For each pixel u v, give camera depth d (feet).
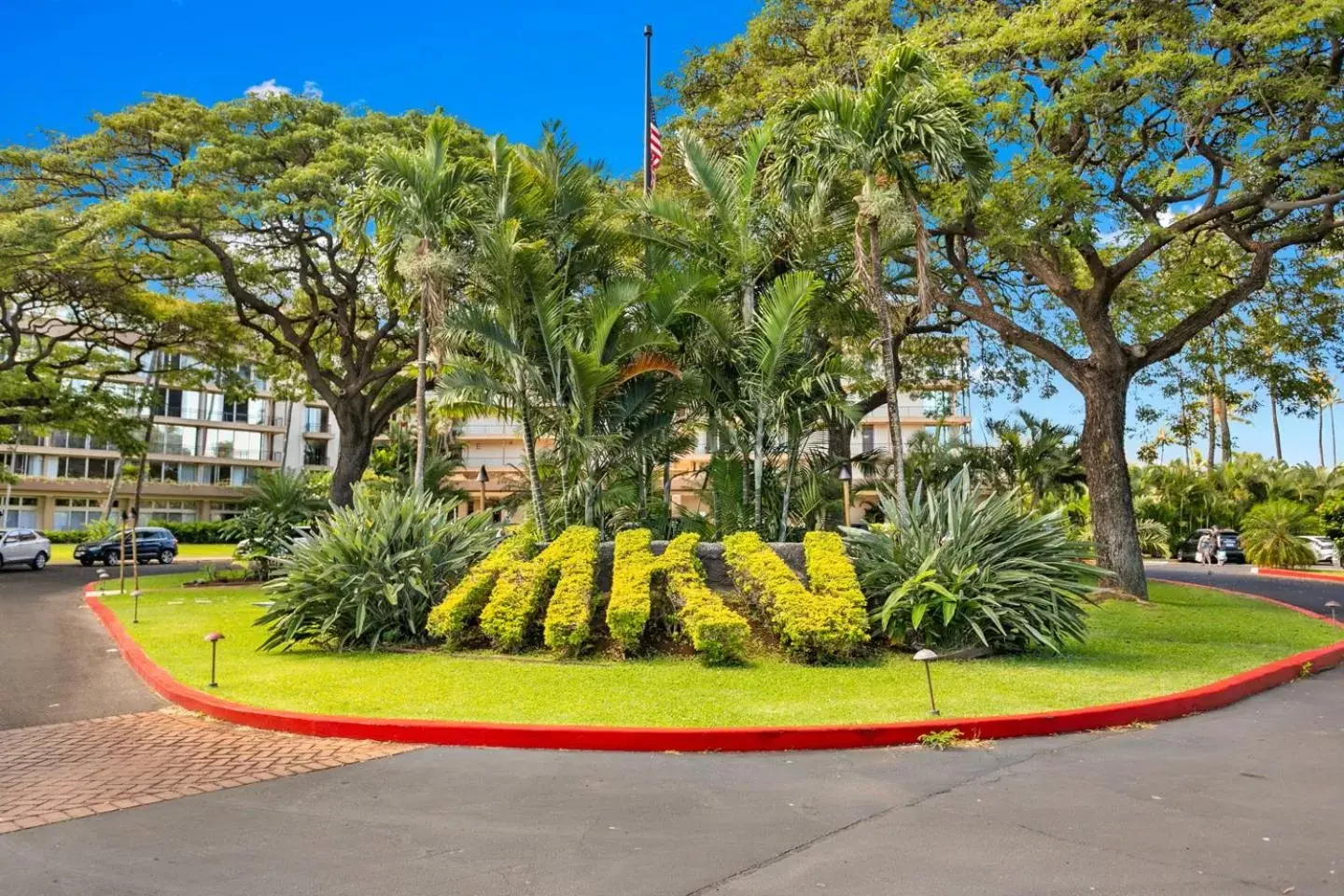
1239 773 18.26
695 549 36.42
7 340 89.40
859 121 38.81
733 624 29.84
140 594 61.11
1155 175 47.93
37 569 100.63
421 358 46.24
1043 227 49.11
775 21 64.39
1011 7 55.98
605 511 44.52
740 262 44.98
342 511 39.19
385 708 23.88
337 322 84.23
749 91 67.46
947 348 78.33
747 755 20.24
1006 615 31.89
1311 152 48.93
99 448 192.85
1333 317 59.16
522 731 21.18
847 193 43.91
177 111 71.77
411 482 87.20
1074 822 15.11
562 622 30.99
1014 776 18.16
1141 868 13.01
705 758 19.99
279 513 75.87
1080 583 35.86
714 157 48.52
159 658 33.01
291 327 81.87
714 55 70.28
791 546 36.99
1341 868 12.95
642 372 43.16
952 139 37.14
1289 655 32.40
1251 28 43.96
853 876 12.81
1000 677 27.99
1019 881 12.55
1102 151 53.16
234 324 90.27
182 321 88.12
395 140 69.92
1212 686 26.23
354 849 14.15
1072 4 46.78
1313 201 46.65
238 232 74.28
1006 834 14.53
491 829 15.12
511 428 181.98
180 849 14.20
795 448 42.27
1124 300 63.62
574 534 37.01
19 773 18.99
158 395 107.34
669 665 30.27
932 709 22.88
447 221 43.57
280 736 22.26
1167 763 19.07
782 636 31.48
